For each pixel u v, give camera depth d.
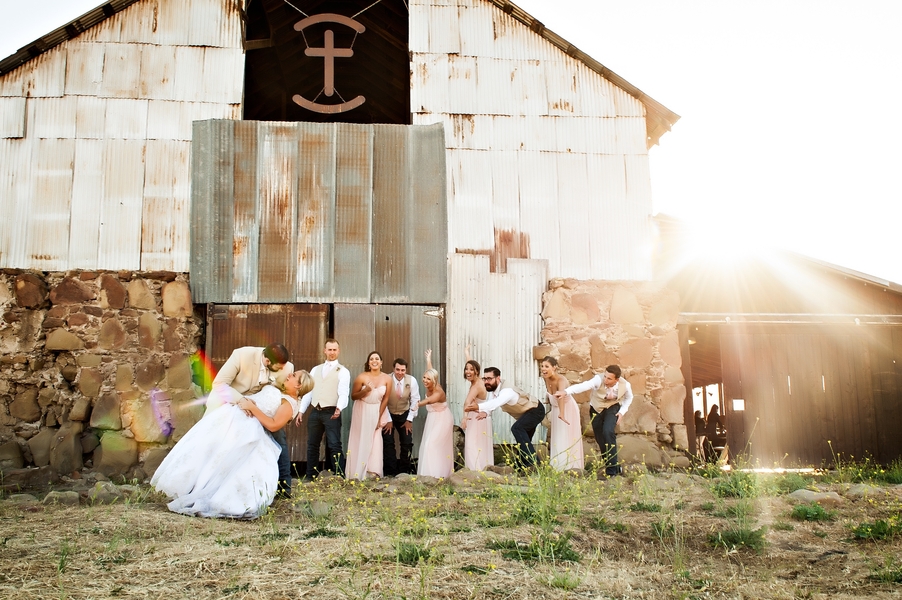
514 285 11.20
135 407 10.21
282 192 11.04
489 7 12.02
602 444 9.15
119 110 11.11
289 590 3.93
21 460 9.79
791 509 6.56
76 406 10.08
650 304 11.30
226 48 11.45
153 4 11.45
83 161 10.93
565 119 11.80
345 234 11.02
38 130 10.95
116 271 10.65
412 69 11.66
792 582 4.48
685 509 6.57
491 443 9.46
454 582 4.17
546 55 11.98
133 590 3.90
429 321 11.00
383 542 5.07
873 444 11.92
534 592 4.05
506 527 5.63
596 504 6.70
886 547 5.24
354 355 10.76
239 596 3.83
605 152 11.77
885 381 12.08
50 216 10.73
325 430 9.14
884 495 7.24
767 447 11.86
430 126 11.45
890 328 12.19
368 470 8.92
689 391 11.48
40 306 10.36
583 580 4.31
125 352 10.38
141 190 10.93
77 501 6.93
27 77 11.08
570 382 10.88
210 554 4.69
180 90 11.25
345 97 16.73
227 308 10.76
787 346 12.10
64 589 3.87
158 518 5.86
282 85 15.44
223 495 6.13
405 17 13.45
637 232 11.56
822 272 13.25
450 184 11.38
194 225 10.87
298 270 10.88
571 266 11.38
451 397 10.77
